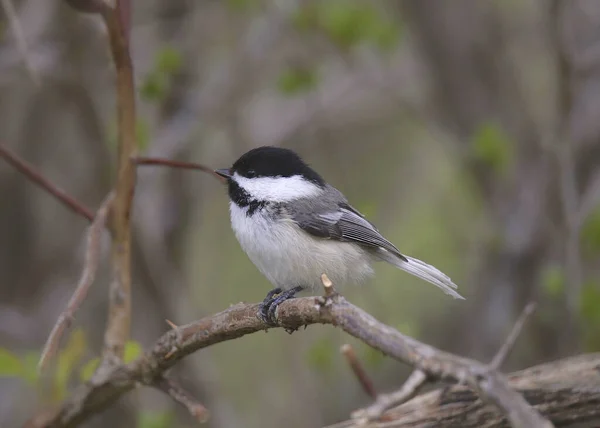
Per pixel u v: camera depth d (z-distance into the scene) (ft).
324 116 42.83
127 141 22.03
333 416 39.55
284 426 39.96
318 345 34.96
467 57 42.04
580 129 39.91
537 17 41.32
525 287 39.75
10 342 38.09
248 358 43.24
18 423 35.99
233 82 37.81
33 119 39.22
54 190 22.17
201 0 39.27
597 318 35.32
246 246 26.37
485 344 39.60
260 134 42.09
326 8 36.22
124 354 22.06
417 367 13.42
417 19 42.29
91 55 34.55
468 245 44.86
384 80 41.57
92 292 38.32
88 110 34.19
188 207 38.27
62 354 22.74
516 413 11.99
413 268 27.58
